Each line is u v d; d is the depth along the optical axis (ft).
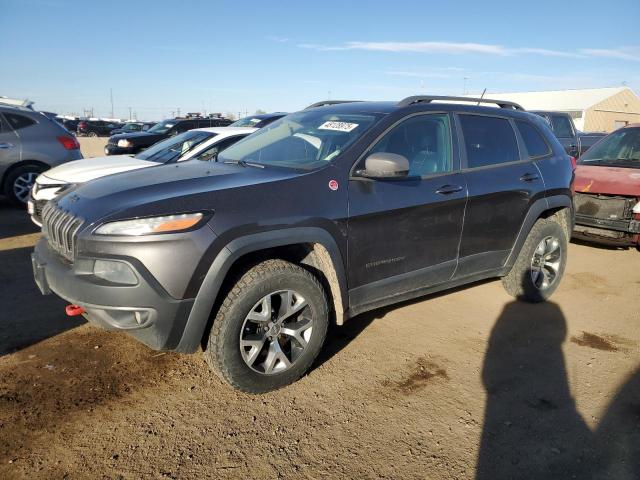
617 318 14.96
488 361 12.12
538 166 15.12
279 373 10.32
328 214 10.49
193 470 8.22
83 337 12.42
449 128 13.29
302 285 10.25
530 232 15.11
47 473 8.00
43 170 27.89
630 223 19.21
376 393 10.61
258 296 9.73
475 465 8.55
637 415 10.07
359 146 11.49
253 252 10.35
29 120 27.66
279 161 12.15
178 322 9.11
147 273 8.80
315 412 9.89
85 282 9.03
